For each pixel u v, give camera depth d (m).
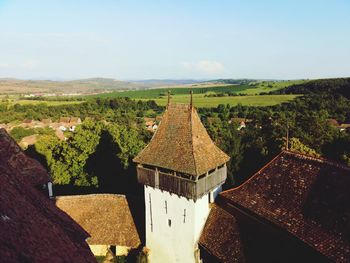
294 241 18.50
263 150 41.41
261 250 19.55
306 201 19.25
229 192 24.20
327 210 17.83
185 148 23.33
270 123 55.38
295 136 47.09
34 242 9.36
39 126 106.19
